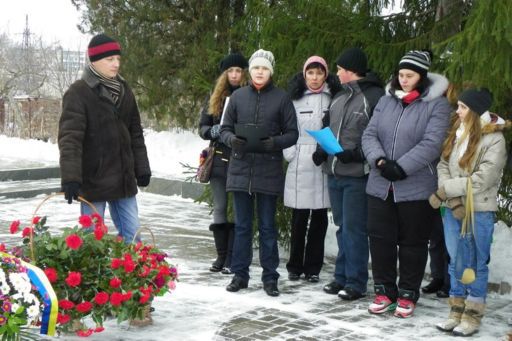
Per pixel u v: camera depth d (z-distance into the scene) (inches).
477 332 176.6
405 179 185.5
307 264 229.9
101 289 151.0
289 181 221.9
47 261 149.0
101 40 177.8
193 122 605.6
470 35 185.3
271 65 208.1
